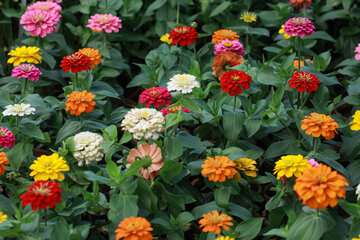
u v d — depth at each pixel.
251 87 3.63
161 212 2.79
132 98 4.64
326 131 2.72
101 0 5.14
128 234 2.24
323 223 2.38
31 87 3.99
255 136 3.64
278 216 2.79
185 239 3.04
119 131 3.83
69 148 2.88
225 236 2.59
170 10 5.15
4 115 3.09
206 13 5.07
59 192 2.32
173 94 3.01
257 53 5.12
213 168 2.62
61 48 4.74
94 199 2.64
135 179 2.71
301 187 2.22
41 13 4.29
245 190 3.04
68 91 3.72
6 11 5.09
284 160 2.64
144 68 4.16
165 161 2.68
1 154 2.65
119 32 5.14
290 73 3.52
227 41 3.93
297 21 3.65
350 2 4.86
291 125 3.57
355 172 3.21
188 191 3.08
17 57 3.67
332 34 5.52
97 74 4.33
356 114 3.01
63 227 2.36
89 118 3.68
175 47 4.36
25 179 3.07
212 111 3.20
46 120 3.78
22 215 2.50
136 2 5.10
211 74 3.89
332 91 4.47
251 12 5.16
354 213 2.46
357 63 4.02
